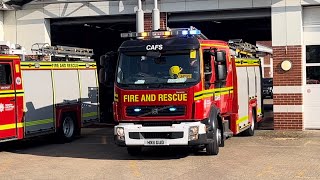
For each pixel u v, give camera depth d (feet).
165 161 40.45
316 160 39.65
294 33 59.77
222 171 35.42
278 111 60.80
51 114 54.54
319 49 60.03
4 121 47.32
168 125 39.73
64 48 58.39
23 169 38.58
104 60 42.70
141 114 40.06
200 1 63.16
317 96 60.03
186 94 39.29
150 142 39.75
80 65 61.31
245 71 54.24
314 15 60.13
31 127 51.11
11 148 51.93
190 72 39.75
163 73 40.11
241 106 51.44
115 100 41.09
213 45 43.60
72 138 57.67
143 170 36.60
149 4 65.36
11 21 70.44
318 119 60.13
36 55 54.75
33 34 69.67
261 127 65.87
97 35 88.22
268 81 120.06
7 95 47.83
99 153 46.37
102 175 35.14
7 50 49.16
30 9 69.67
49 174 36.14
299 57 59.72
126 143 40.22
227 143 50.42
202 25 79.87
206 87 40.91
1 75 47.44
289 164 37.96
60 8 68.59
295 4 59.52
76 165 39.70
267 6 60.75
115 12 66.49
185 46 40.11
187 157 42.11
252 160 39.93
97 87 64.95
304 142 50.42
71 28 79.51
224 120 45.78
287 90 60.29
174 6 64.18
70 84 58.75
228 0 62.08
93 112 63.62
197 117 39.40
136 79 40.52
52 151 48.85
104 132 67.31
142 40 41.45
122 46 41.45
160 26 64.80
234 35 92.84
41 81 53.26
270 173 34.50
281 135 56.29
